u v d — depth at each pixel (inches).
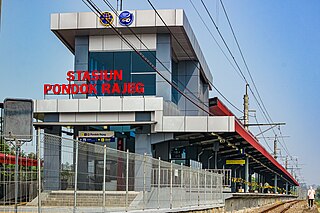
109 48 1584.6
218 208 1302.9
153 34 1572.3
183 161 1692.9
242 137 1688.0
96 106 1427.2
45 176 565.6
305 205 2664.9
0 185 539.5
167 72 1563.7
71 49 1718.8
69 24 1536.7
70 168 603.5
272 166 3157.0
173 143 1616.6
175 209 935.0
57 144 581.9
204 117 1429.6
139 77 1571.1
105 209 679.7
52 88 1485.0
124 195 731.4
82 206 626.2
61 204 588.1
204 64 1994.3
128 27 1528.1
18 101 603.2
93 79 1521.9
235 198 1571.1
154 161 860.6
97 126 1478.8
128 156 756.6
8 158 552.4
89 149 646.5
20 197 546.6
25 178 552.1
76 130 1491.1
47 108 1432.1
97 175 663.8
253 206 1979.6
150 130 1441.9
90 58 1590.8
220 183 1400.1
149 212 799.7
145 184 813.2
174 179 967.6
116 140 1529.3
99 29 1539.1
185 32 1558.8
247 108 2103.8
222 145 1828.2
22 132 598.2
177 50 1727.4
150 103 1429.6
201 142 1637.6
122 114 1437.0
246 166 2255.2
